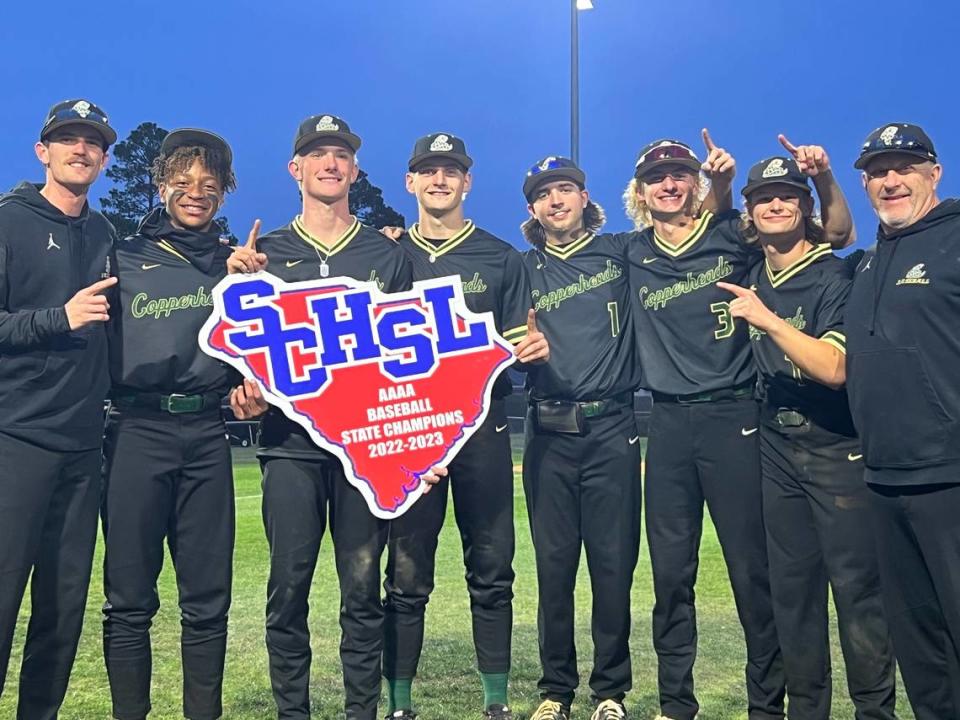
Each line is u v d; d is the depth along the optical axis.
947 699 2.25
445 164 2.78
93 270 2.42
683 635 2.67
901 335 2.16
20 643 3.23
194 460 2.49
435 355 2.63
